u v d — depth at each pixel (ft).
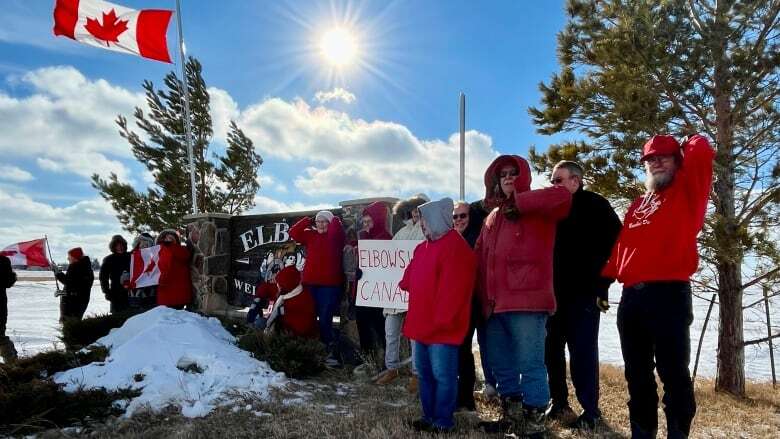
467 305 13.50
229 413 15.65
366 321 21.66
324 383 19.72
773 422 16.65
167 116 49.34
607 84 22.03
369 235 21.48
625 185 22.49
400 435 13.43
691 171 10.87
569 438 13.87
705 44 20.39
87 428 14.56
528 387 12.78
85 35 34.14
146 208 48.16
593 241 14.23
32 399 14.85
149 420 15.19
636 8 21.25
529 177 12.95
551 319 15.19
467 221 16.25
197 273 29.89
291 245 27.50
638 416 11.68
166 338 20.67
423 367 14.15
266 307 25.07
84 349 21.34
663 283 10.96
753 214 21.48
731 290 23.11
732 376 22.86
